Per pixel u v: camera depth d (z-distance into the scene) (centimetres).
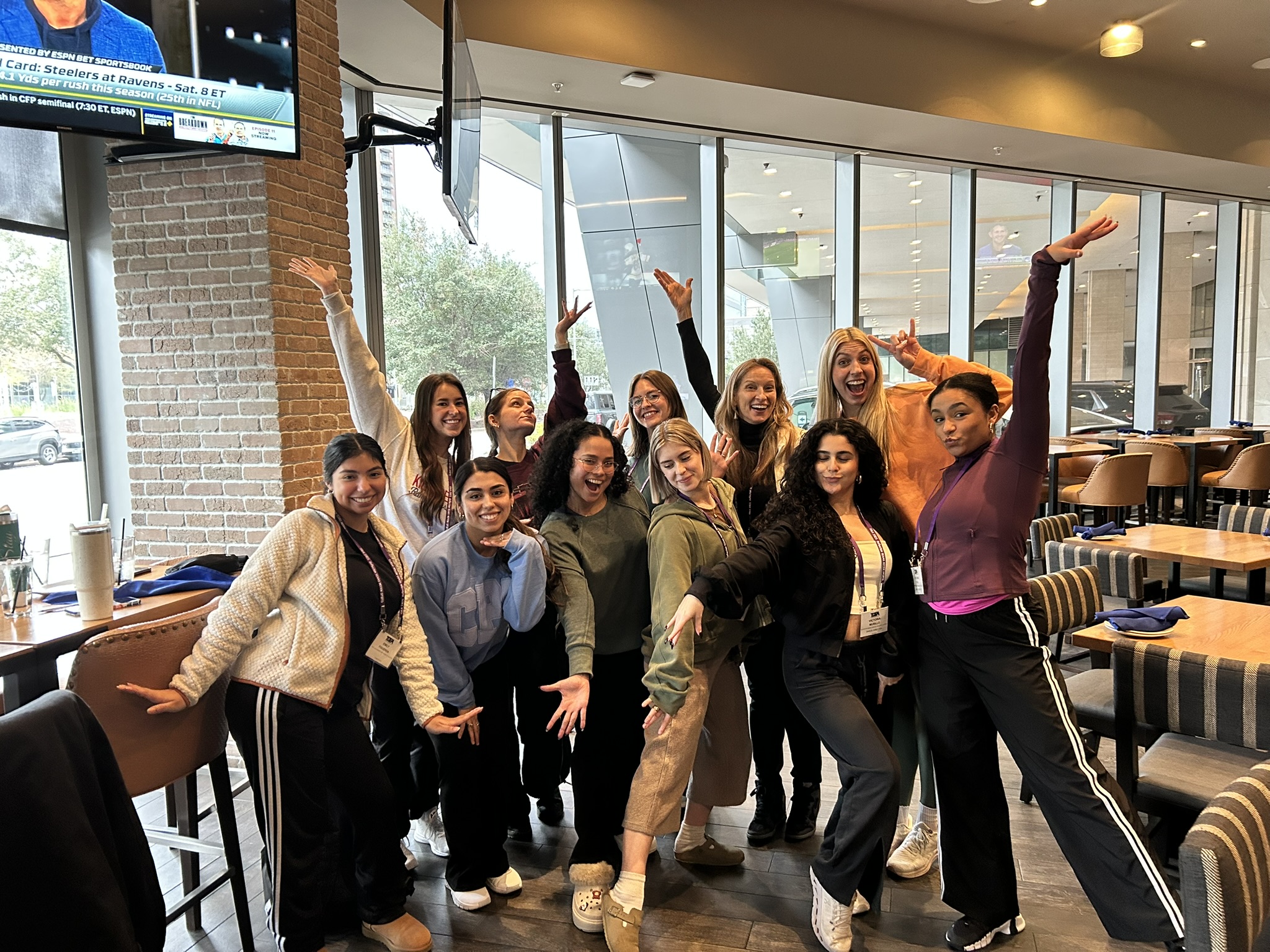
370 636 217
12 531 246
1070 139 744
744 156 732
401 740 257
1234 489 830
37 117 274
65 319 441
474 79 432
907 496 258
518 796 278
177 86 301
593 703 242
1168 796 211
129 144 388
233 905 246
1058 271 197
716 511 245
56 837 137
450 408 276
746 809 302
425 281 580
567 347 366
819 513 219
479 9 489
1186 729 207
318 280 268
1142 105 776
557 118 638
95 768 150
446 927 233
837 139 726
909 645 227
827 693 218
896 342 295
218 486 400
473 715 230
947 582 211
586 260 670
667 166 698
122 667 191
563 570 237
